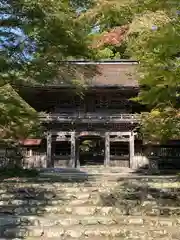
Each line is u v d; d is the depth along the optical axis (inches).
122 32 327.6
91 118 1507.1
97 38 374.9
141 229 408.2
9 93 624.4
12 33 474.9
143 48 330.0
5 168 1016.2
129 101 1556.3
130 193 553.3
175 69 366.0
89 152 1659.7
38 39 473.7
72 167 1472.7
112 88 1473.9
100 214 477.4
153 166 1386.6
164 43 310.8
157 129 581.3
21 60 489.1
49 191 577.9
